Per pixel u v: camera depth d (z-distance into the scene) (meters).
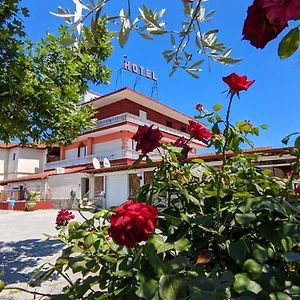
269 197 1.37
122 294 1.21
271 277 1.13
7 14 3.96
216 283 1.05
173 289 1.06
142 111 27.34
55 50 5.17
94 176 23.08
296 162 1.58
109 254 1.48
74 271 1.43
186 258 1.23
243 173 1.78
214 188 1.74
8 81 3.92
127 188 20.89
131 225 1.15
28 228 11.55
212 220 1.44
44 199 24.56
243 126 1.94
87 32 1.42
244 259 1.19
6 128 4.83
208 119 2.03
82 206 2.05
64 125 5.80
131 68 29.50
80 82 6.18
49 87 4.93
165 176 1.84
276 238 1.23
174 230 1.48
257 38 0.80
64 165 27.94
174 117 30.78
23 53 4.52
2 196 28.94
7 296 3.80
